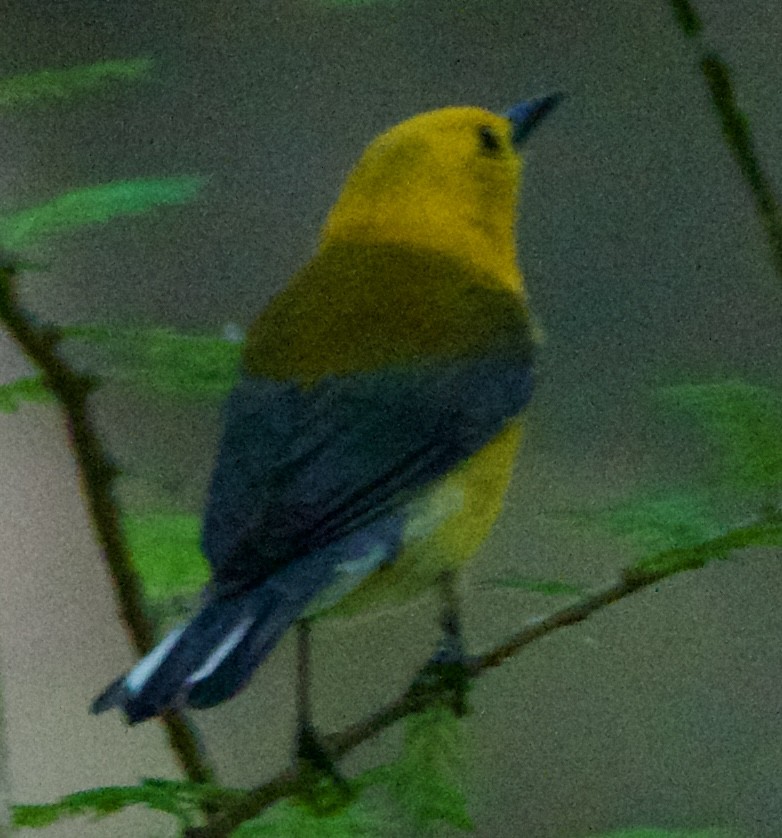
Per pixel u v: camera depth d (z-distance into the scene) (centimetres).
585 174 1310
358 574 768
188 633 682
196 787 619
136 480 756
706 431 659
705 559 642
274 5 1299
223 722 1269
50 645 1239
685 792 1243
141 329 707
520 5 1334
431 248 919
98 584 1248
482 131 955
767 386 677
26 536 1229
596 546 843
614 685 1272
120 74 704
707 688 1273
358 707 1224
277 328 847
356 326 845
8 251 680
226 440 794
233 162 1291
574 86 1310
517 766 1248
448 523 827
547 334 1095
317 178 1319
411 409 823
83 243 1107
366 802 657
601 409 1027
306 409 804
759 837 1245
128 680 657
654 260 1212
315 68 1332
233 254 1222
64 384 701
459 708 761
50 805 598
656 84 1309
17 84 698
